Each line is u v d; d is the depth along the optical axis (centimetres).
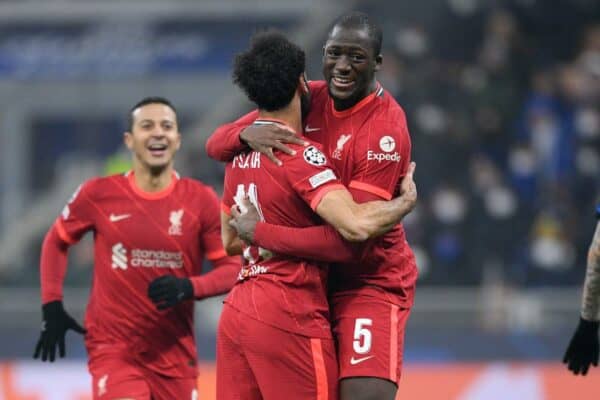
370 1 5419
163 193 2259
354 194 1706
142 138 2242
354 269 1772
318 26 5650
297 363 1700
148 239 2233
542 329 3359
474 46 4856
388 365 1731
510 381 3098
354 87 1708
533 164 4328
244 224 1722
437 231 3962
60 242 2275
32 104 6138
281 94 1719
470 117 4466
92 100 6059
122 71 6103
